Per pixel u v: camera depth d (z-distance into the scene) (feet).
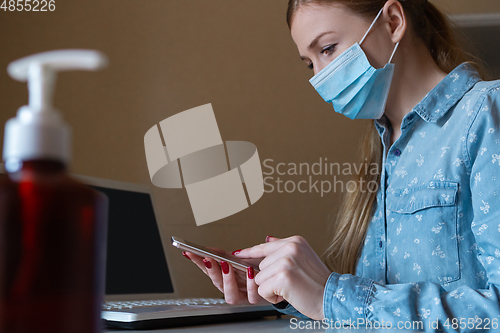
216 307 2.40
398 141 3.10
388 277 2.97
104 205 0.83
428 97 2.91
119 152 6.29
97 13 6.56
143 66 6.53
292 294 2.17
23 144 0.74
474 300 1.99
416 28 3.23
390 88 3.17
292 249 2.27
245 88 6.66
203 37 6.71
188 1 6.76
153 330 1.99
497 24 6.49
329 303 2.12
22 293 0.69
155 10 6.68
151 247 4.38
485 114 2.55
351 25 3.06
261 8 6.86
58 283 0.71
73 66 0.73
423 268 2.67
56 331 0.70
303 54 3.34
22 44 6.32
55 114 0.77
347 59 3.06
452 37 3.43
